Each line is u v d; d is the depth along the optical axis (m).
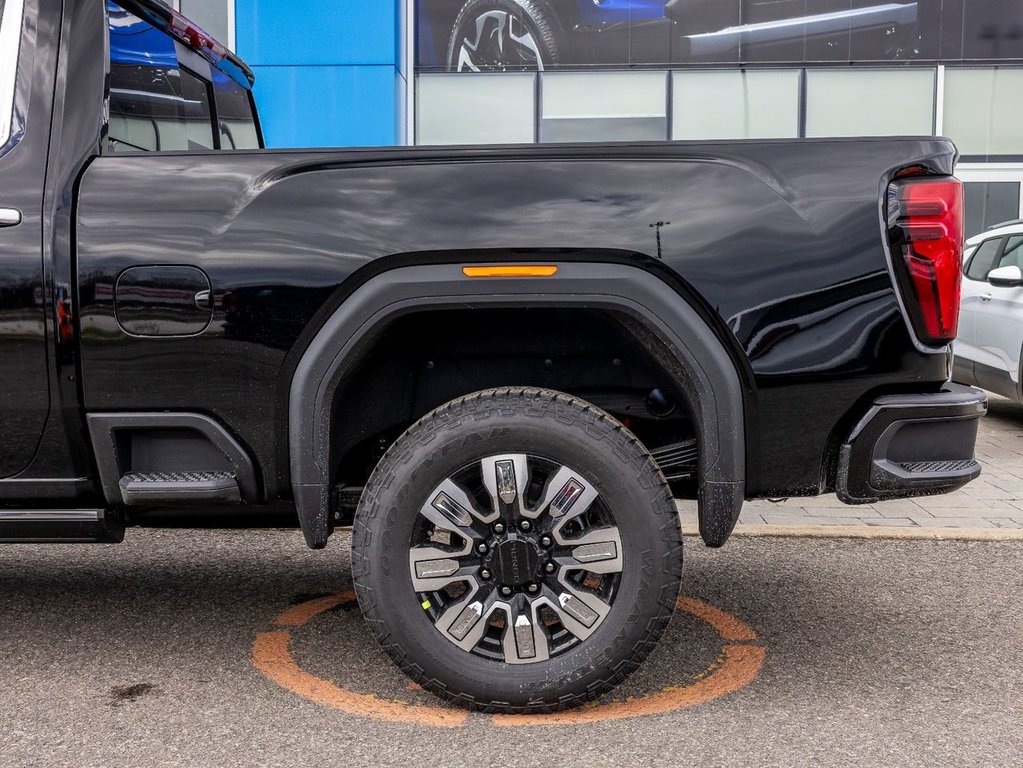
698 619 3.51
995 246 8.38
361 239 2.56
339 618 3.53
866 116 11.99
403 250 2.55
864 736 2.55
